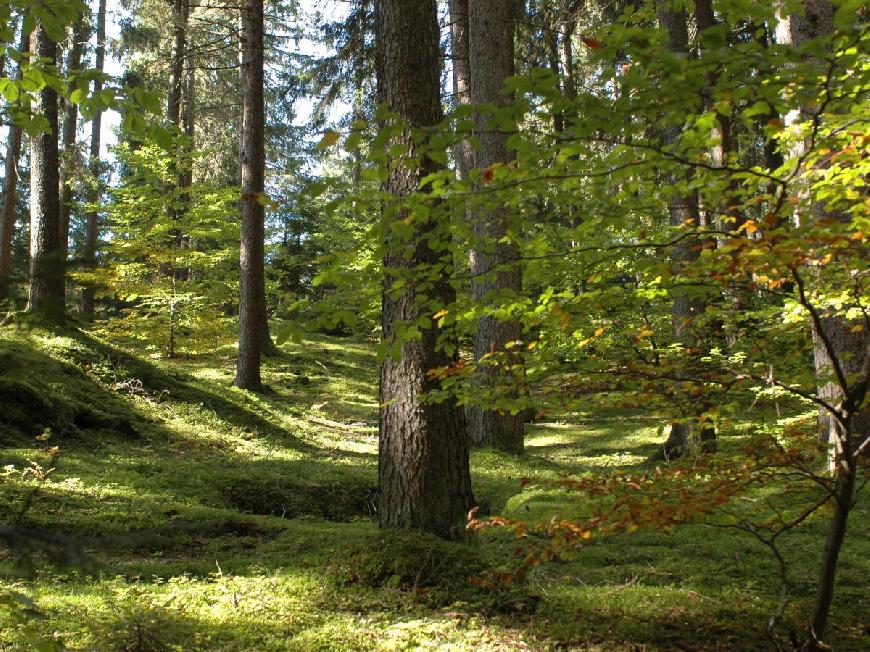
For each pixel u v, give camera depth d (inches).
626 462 467.8
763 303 241.3
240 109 1077.8
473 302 135.6
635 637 162.1
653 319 271.7
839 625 161.0
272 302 1107.3
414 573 201.0
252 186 663.8
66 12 153.3
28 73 154.9
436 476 227.8
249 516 288.7
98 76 152.4
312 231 1231.5
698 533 250.1
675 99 96.0
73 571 197.8
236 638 162.1
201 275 920.3
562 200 119.9
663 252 134.8
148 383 522.9
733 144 400.8
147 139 165.5
